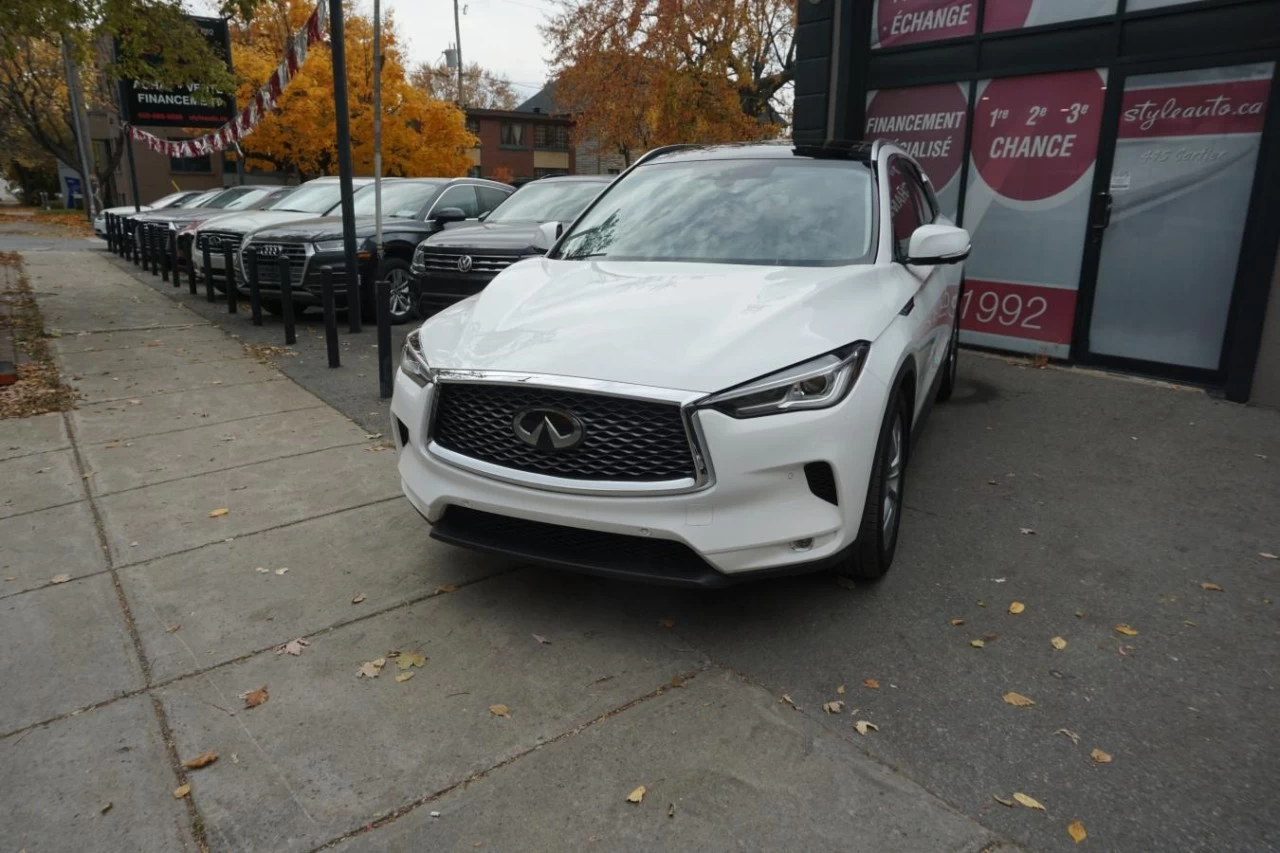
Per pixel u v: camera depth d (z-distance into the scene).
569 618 3.48
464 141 29.38
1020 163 7.48
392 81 26.55
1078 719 2.83
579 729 2.79
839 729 2.78
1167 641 3.29
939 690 2.99
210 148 11.60
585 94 27.22
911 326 3.72
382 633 3.38
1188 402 6.32
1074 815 2.41
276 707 2.92
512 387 3.12
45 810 2.46
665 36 23.89
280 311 11.31
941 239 3.95
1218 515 4.44
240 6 11.38
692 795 2.49
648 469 2.99
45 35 10.41
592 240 4.50
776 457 2.95
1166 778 2.55
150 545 4.19
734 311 3.31
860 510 3.20
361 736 2.77
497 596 3.66
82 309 11.30
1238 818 2.40
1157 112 6.59
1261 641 3.29
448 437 3.38
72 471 5.23
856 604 3.57
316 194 12.38
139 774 2.61
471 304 3.94
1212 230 6.45
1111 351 7.18
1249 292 6.09
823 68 8.62
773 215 4.29
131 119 15.96
